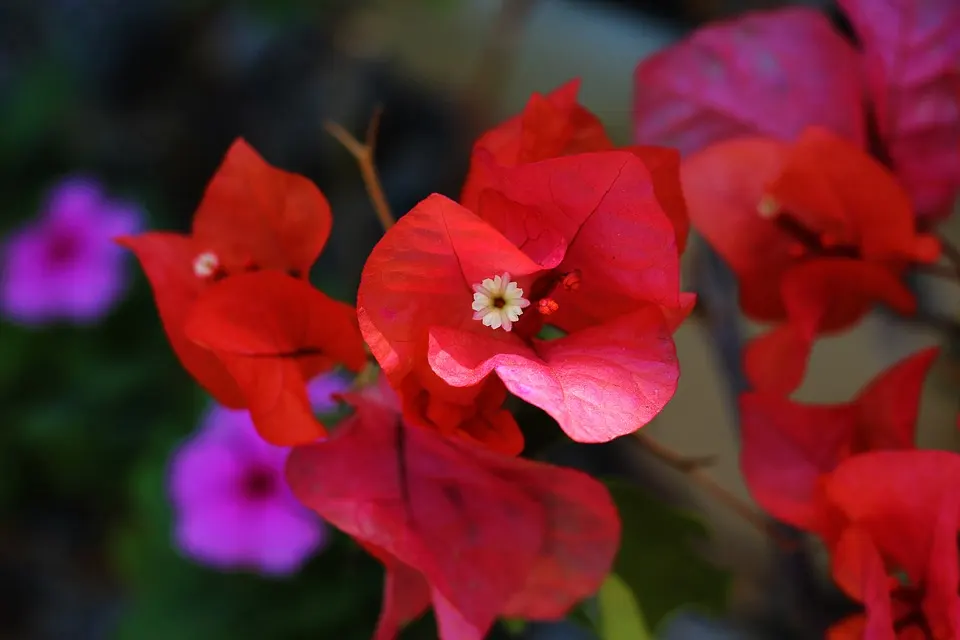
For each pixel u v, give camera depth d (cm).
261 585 77
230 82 132
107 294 106
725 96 44
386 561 38
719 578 43
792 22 44
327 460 38
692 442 78
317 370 38
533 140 37
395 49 117
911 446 39
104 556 121
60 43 139
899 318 56
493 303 35
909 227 40
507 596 37
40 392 114
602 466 84
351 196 119
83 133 137
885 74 43
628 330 36
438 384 36
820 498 38
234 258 39
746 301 42
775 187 40
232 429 75
